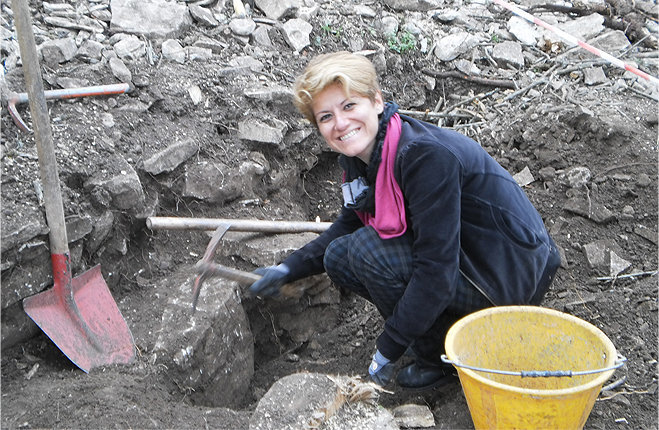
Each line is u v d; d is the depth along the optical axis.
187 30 4.01
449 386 2.84
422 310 2.40
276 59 4.06
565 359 2.42
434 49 4.47
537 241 2.53
